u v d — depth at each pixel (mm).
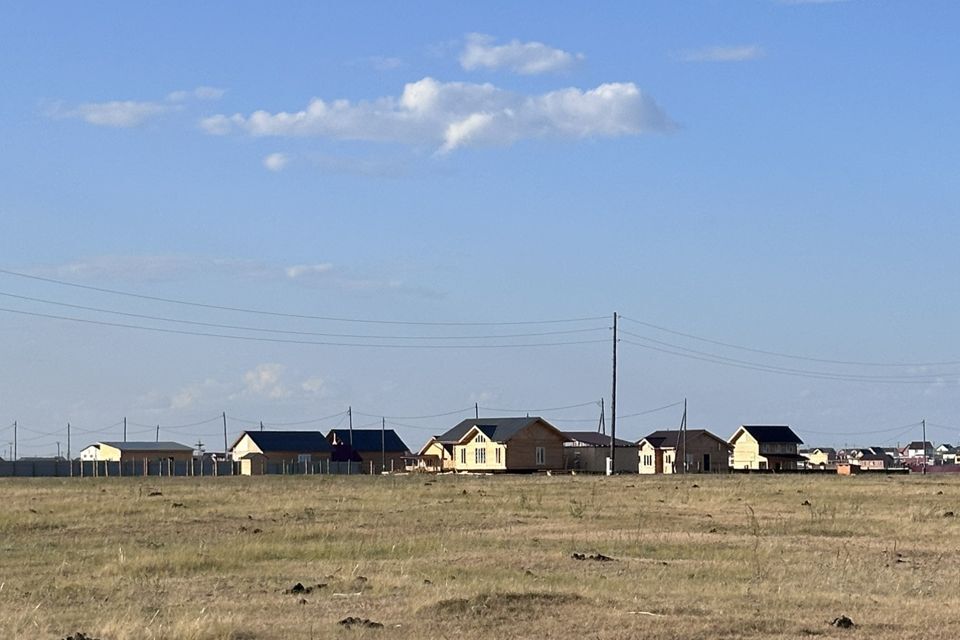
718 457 151125
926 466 168500
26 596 24344
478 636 19562
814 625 20641
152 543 35719
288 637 19516
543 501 55750
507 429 141250
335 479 94500
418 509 50219
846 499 56906
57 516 46219
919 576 27734
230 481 89688
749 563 29859
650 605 22703
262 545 33906
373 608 22500
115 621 20547
